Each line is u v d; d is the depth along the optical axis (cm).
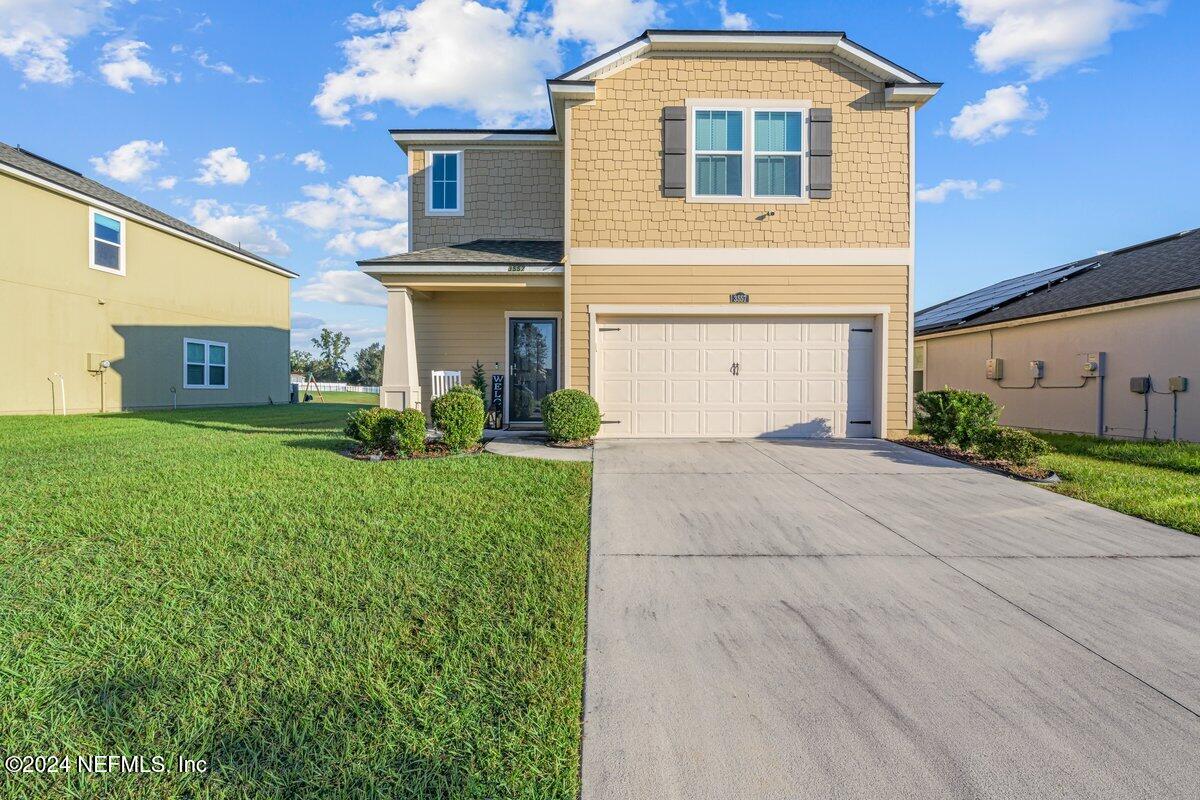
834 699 255
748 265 963
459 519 479
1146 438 1025
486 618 313
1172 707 253
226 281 1912
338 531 442
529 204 1199
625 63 953
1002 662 288
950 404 839
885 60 937
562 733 226
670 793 199
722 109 959
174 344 1702
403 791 193
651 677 270
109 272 1484
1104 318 1109
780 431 979
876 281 966
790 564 414
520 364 1166
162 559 378
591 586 372
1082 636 315
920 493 614
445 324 1159
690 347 977
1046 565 418
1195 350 947
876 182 964
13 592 325
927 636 313
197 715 227
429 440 872
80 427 1064
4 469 635
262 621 301
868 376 979
